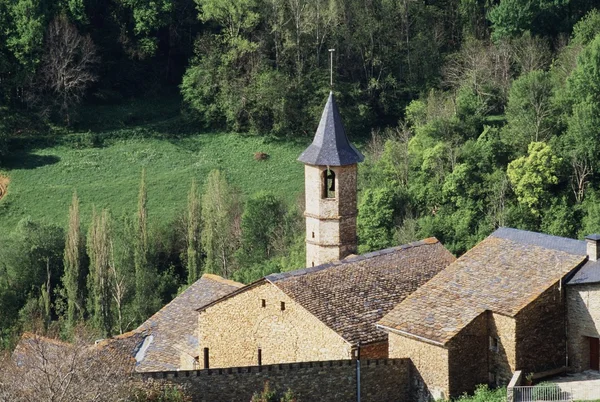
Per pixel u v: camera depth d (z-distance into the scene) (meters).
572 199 143.88
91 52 185.88
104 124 185.38
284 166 176.75
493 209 140.38
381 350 78.94
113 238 143.00
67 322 132.00
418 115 170.00
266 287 82.69
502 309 76.12
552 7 185.62
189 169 174.50
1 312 137.12
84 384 72.19
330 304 81.06
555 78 160.75
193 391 73.62
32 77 182.25
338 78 189.88
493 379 76.94
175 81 199.25
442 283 81.25
